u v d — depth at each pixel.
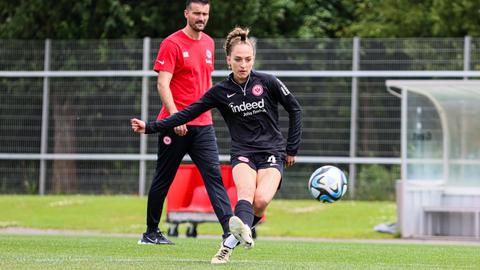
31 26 98.56
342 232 66.56
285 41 80.38
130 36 97.12
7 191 85.25
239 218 28.56
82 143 83.81
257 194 29.89
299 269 28.00
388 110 79.19
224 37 98.25
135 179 83.31
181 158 39.97
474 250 43.53
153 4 97.88
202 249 37.88
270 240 55.81
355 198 79.69
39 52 84.31
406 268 30.27
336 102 79.94
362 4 107.38
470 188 66.44
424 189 66.06
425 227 65.81
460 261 35.25
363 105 79.62
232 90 31.30
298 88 80.31
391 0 104.50
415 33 101.38
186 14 40.00
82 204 77.56
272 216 73.44
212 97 31.56
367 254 38.41
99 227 69.31
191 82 39.97
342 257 36.22
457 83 63.22
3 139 84.81
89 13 96.56
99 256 33.28
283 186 81.12
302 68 80.06
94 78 83.50
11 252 35.34
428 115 68.12
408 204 65.94
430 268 30.64
